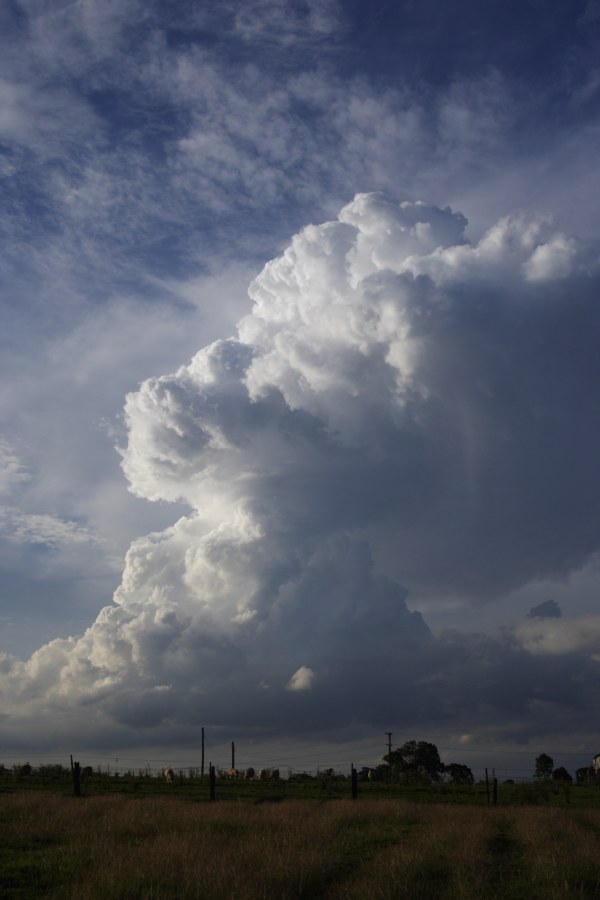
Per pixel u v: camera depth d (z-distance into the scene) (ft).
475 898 49.57
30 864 60.34
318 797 162.30
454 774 365.61
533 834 81.56
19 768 203.82
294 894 50.67
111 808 99.91
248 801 143.23
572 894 51.78
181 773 211.20
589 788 225.97
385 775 286.46
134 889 48.16
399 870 55.93
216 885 48.52
